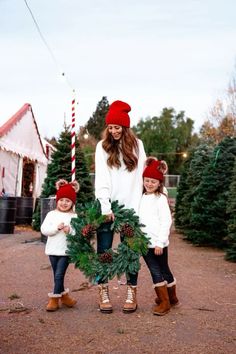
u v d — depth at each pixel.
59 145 12.03
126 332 3.70
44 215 9.83
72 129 8.52
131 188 4.50
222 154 10.45
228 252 8.26
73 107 8.60
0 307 4.43
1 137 12.65
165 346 3.38
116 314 4.25
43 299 4.79
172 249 9.77
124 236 4.33
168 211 4.48
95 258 4.33
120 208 4.36
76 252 4.34
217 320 4.12
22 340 3.44
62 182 4.90
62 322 3.95
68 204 4.65
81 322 3.97
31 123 15.41
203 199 10.27
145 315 4.24
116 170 4.48
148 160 4.65
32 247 8.98
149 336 3.62
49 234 4.45
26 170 16.67
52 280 5.76
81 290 5.29
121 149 4.48
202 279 6.20
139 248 4.26
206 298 5.02
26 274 6.15
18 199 14.01
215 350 3.32
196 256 8.73
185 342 3.49
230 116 30.30
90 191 11.83
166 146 48.47
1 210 11.41
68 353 3.19
